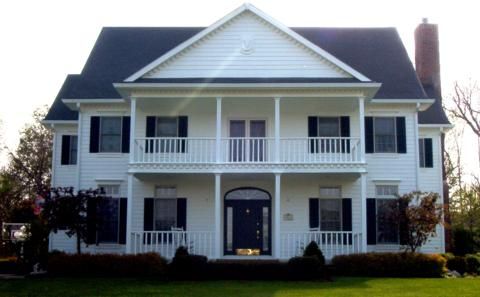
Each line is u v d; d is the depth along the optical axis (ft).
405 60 84.79
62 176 79.41
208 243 73.56
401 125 77.00
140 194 76.18
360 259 64.28
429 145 80.23
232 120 76.89
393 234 74.38
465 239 91.86
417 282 56.80
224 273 59.77
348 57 85.81
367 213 75.10
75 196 66.49
